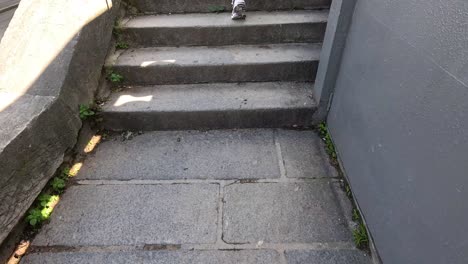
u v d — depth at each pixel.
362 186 2.14
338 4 2.37
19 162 2.06
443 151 1.30
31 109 2.26
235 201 2.35
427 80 1.41
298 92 3.10
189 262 1.96
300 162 2.67
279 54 3.26
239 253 2.01
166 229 2.16
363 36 2.13
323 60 2.74
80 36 2.70
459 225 1.21
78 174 2.60
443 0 1.29
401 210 1.64
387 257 1.79
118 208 2.32
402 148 1.62
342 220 2.19
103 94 3.09
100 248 2.06
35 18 2.71
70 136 2.58
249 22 3.39
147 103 3.00
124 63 3.17
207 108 2.92
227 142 2.90
